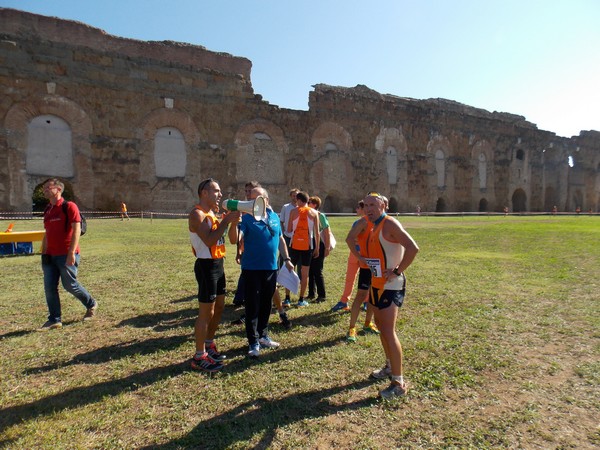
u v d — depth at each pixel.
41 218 22.62
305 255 6.34
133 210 26.88
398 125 38.47
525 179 46.97
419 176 39.59
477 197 43.41
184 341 4.79
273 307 6.26
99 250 11.74
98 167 25.83
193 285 7.60
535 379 3.78
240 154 30.70
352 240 3.85
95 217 25.27
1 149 23.08
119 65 26.61
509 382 3.72
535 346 4.58
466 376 3.81
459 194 42.25
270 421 3.08
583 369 3.95
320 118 34.34
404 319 5.54
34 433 2.91
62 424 3.03
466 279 8.17
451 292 7.09
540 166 48.09
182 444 2.79
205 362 4.00
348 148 35.66
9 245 11.10
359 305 4.93
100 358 4.29
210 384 3.70
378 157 37.31
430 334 4.95
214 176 29.66
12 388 3.62
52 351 4.45
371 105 37.03
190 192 28.78
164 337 4.92
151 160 27.55
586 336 4.88
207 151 29.44
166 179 28.02
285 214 6.65
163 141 28.08
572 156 50.81
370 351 4.49
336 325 5.44
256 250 4.45
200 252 4.09
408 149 39.00
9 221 20.41
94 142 25.72
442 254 11.63
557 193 49.59
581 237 16.17
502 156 45.12
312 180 33.84
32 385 3.68
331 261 10.62
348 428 2.98
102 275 8.41
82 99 25.38
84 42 26.14
